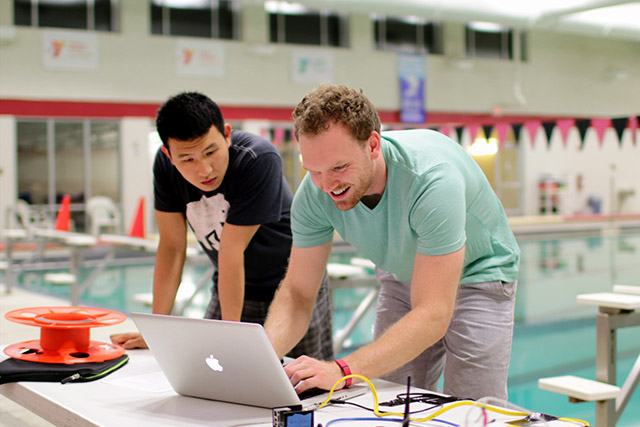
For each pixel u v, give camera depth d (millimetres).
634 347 4102
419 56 14000
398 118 13852
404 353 1231
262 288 2033
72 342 1451
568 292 6332
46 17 11273
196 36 12375
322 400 1167
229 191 1751
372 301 3506
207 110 1508
